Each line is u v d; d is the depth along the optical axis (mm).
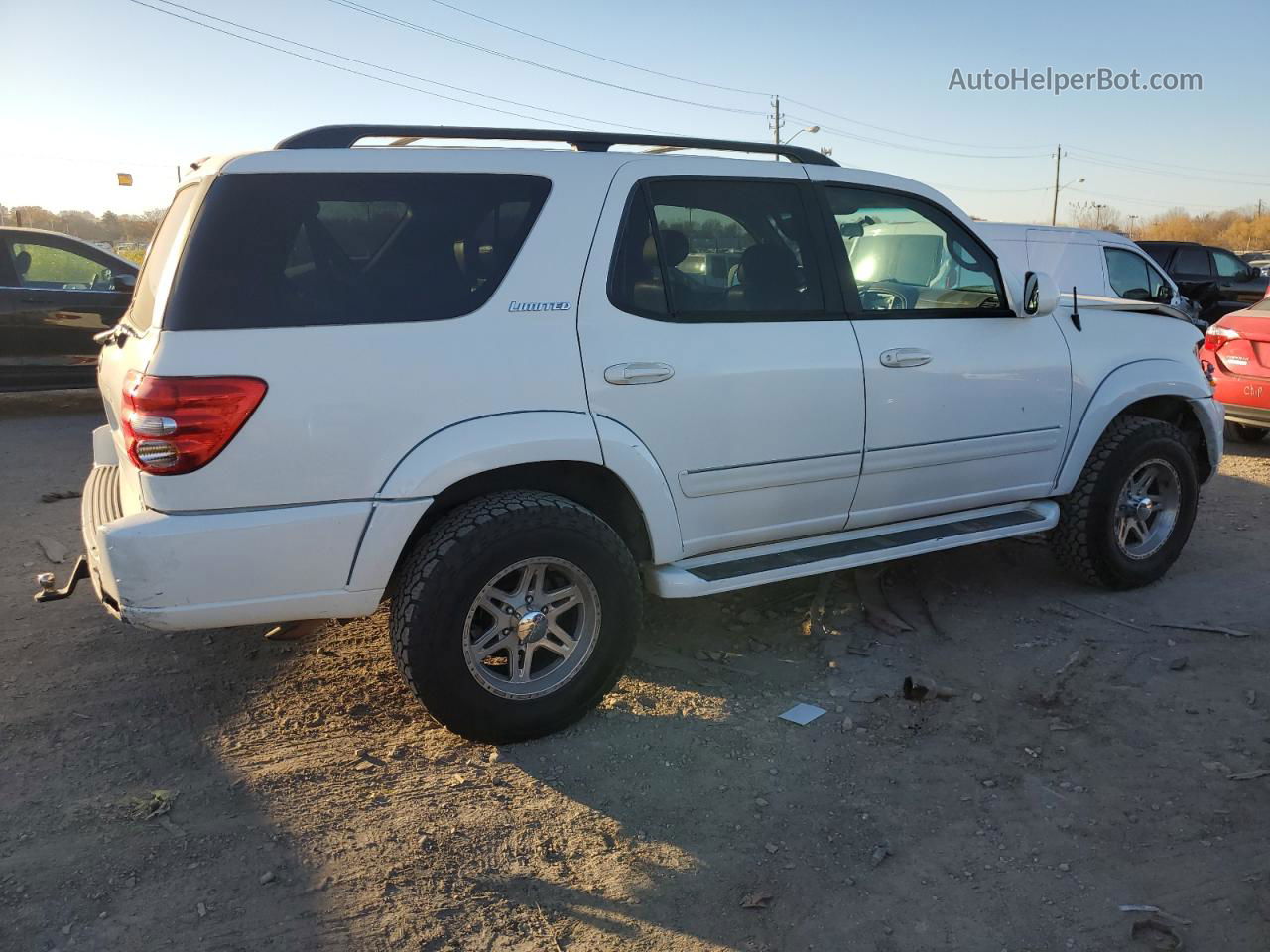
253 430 2826
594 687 3398
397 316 3018
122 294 9531
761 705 3680
